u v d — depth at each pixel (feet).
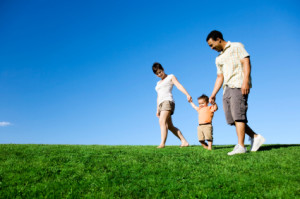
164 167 12.82
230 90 16.15
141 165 13.33
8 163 14.25
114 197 9.20
